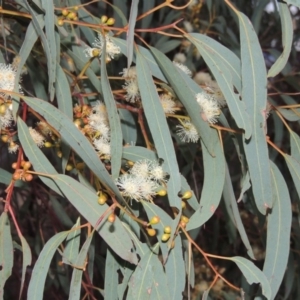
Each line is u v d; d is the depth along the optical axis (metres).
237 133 0.45
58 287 0.74
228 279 0.79
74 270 0.40
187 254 0.45
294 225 0.64
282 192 0.44
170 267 0.41
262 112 0.41
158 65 0.44
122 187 0.41
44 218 0.74
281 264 0.44
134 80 0.46
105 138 0.43
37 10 0.45
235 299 0.69
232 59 0.44
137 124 0.57
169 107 0.44
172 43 0.70
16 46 0.58
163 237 0.40
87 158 0.38
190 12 0.78
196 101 0.41
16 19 0.56
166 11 0.82
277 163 0.80
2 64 0.43
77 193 0.40
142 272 0.41
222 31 0.73
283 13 0.43
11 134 0.43
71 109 0.45
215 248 0.77
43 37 0.41
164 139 0.41
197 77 0.57
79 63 0.52
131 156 0.43
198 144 0.61
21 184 0.52
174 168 0.40
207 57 0.42
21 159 0.41
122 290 0.44
